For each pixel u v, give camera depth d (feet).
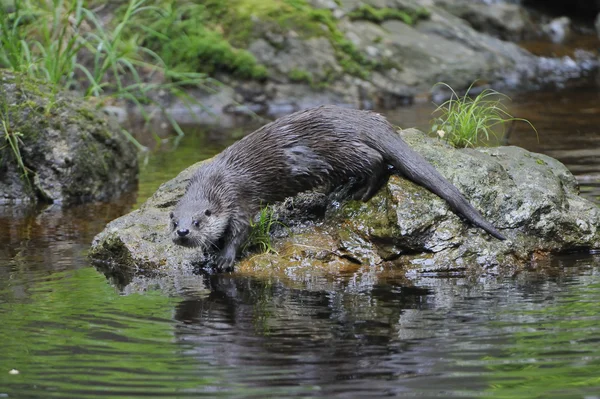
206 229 34.65
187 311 29.91
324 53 77.41
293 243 36.29
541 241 36.35
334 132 36.52
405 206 35.22
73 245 40.06
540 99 74.02
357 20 81.82
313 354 25.39
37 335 27.50
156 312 29.86
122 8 77.77
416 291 31.73
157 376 23.99
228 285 33.30
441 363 24.40
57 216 46.26
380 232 35.37
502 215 36.22
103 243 37.19
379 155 36.14
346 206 36.83
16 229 43.42
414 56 79.97
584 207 38.17
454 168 36.81
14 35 58.03
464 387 22.72
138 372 24.31
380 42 79.87
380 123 36.81
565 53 89.51
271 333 27.32
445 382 23.08
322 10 80.12
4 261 37.32
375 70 77.87
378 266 35.04
